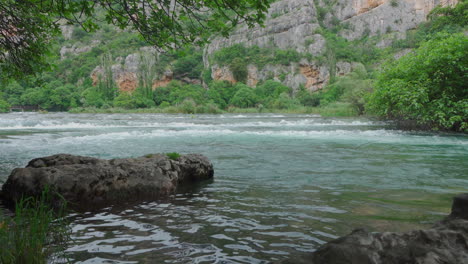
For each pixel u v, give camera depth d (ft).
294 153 25.52
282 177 16.07
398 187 13.56
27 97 299.58
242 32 377.50
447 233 5.60
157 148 28.60
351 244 5.64
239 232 8.20
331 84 275.18
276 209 10.30
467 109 39.37
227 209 10.42
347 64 318.45
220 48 372.58
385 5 401.70
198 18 12.97
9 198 11.78
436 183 14.40
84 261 6.39
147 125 63.05
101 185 12.03
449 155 23.98
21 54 16.30
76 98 310.24
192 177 15.70
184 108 176.86
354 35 412.98
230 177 16.34
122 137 39.47
